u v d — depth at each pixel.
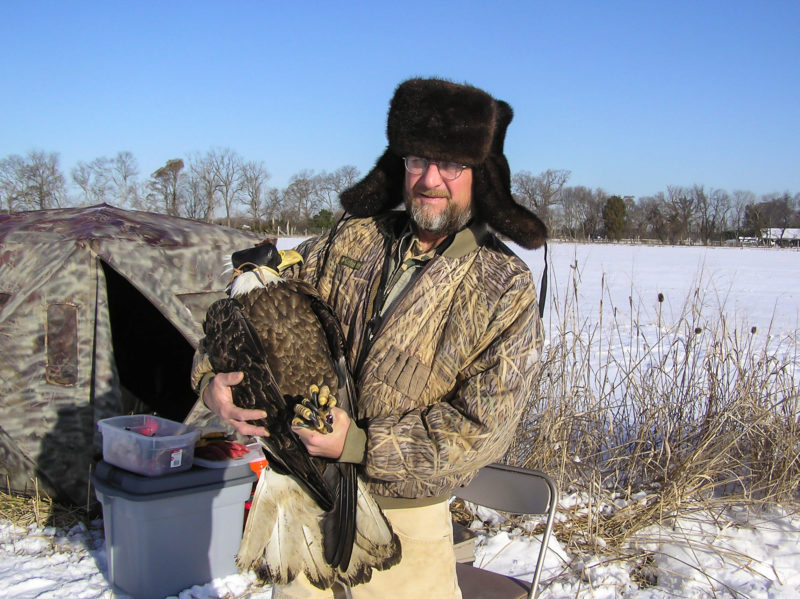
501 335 2.13
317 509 2.06
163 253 4.38
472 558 3.40
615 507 4.45
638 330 5.89
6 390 4.29
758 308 15.02
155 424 3.95
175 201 58.62
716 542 4.18
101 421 3.85
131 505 3.53
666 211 81.12
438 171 2.19
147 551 3.55
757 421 4.71
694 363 5.22
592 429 4.93
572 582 3.81
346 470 2.04
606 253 41.53
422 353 2.17
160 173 57.91
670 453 4.68
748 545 4.14
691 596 3.68
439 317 2.18
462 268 2.21
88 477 4.38
